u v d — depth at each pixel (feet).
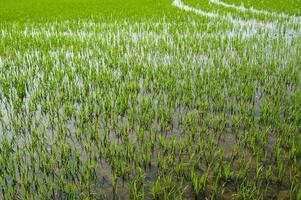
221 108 16.60
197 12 44.62
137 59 24.67
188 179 11.92
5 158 12.57
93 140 14.35
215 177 11.92
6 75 21.47
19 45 28.99
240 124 15.30
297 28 33.37
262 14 41.14
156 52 26.30
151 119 15.71
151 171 12.38
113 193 11.30
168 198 10.64
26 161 13.01
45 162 12.34
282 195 11.02
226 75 20.58
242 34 31.58
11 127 15.56
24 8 54.24
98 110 16.88
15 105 16.99
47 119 16.29
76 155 12.55
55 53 26.68
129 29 34.99
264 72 20.80
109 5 54.44
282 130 14.44
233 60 22.76
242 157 12.98
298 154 12.84
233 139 14.24
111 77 20.79
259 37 30.32
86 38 31.50
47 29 36.35
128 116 15.85
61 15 45.55
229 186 11.50
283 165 12.43
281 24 35.04
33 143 13.76
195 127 15.17
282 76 20.47
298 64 22.41
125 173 12.15
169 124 15.53
